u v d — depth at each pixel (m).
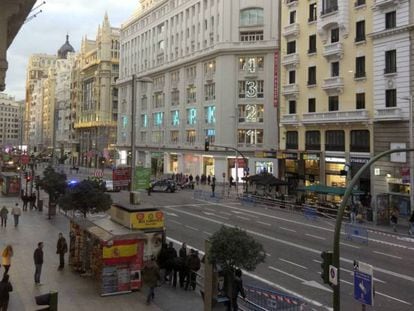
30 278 18.88
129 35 105.44
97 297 16.88
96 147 117.88
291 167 55.78
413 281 19.73
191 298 17.08
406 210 37.41
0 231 29.09
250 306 15.38
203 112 75.19
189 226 32.75
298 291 18.30
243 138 68.75
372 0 43.81
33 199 41.25
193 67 78.81
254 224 34.19
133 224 18.94
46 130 178.88
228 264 14.29
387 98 42.16
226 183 68.44
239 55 68.94
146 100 95.81
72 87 147.25
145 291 17.83
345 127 47.22
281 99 56.69
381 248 26.78
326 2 49.62
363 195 42.62
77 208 27.23
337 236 12.30
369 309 16.20
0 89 13.75
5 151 137.50
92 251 18.91
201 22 76.38
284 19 56.22
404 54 40.28
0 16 12.96
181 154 80.31
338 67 48.34
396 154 40.22
